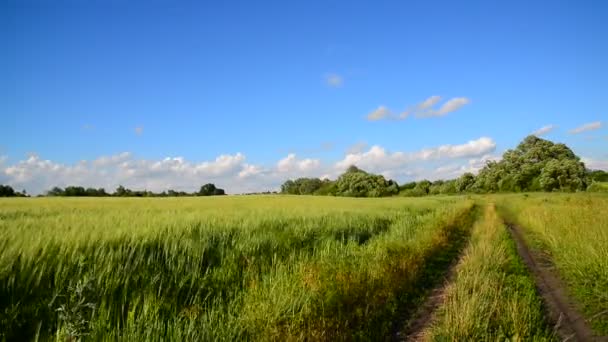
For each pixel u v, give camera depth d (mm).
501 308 7277
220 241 11328
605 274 9383
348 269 8945
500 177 95625
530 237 18516
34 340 5207
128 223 12352
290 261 9742
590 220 16391
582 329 7070
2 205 27531
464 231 21547
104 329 5367
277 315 6219
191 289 7641
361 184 100312
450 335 6176
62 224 10859
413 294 9078
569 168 77000
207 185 116812
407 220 21297
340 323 6449
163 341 5184
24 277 6363
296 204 37156
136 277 7254
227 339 5406
